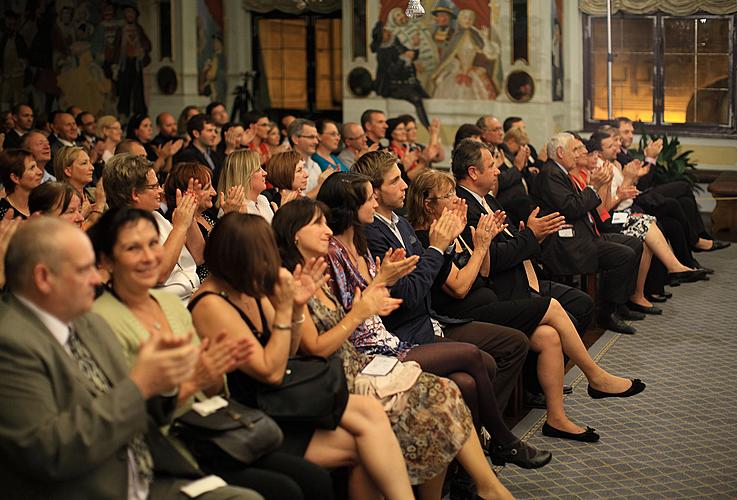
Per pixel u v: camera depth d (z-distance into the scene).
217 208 6.09
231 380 3.64
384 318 4.72
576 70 13.82
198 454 3.27
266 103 15.95
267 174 6.54
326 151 9.27
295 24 15.73
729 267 9.68
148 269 3.24
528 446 4.84
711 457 4.99
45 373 2.79
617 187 8.77
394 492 3.66
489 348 5.02
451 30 13.45
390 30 13.80
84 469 2.73
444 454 4.02
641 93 13.63
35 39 16.06
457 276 5.25
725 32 13.06
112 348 3.04
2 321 2.78
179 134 11.01
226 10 15.77
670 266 8.16
